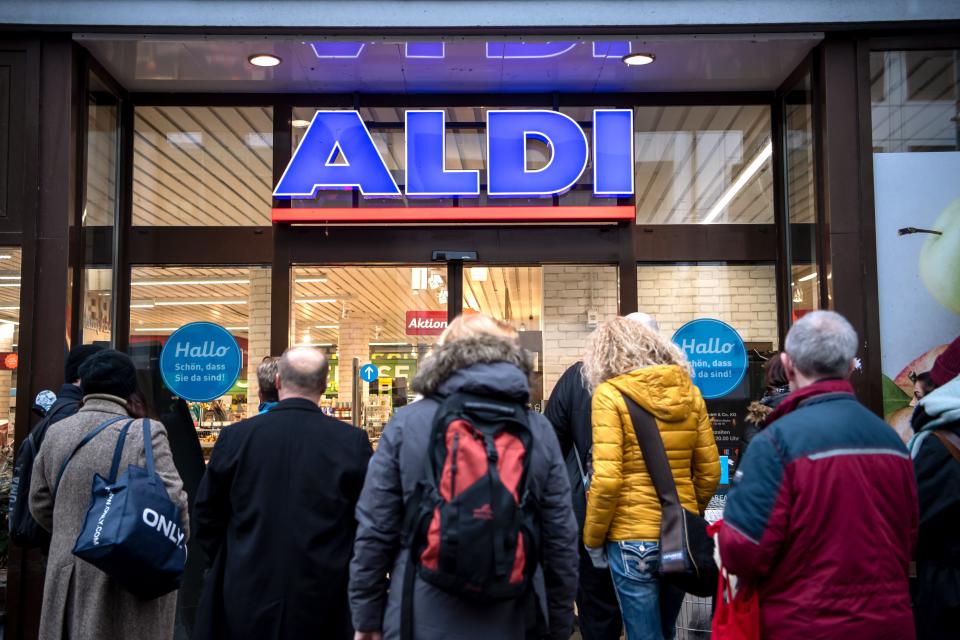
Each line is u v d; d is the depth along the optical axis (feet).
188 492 16.49
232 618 8.00
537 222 18.78
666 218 19.45
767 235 19.35
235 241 19.20
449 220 18.56
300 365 8.73
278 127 19.36
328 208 18.62
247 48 16.76
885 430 6.71
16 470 10.93
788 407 6.97
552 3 16.28
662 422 9.32
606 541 9.47
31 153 15.79
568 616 7.26
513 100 19.44
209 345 19.13
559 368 19.24
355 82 18.72
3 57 15.97
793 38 16.39
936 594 7.76
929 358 15.78
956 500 7.58
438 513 6.27
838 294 15.96
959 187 16.20
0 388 15.48
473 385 6.77
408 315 19.35
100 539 8.36
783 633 6.40
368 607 7.00
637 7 16.25
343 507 8.27
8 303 15.60
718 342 18.98
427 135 18.63
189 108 19.43
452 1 16.26
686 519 8.93
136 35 16.06
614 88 19.27
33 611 14.93
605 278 19.36
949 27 16.06
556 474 7.06
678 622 12.55
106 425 9.48
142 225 19.17
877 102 16.40
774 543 6.40
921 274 15.97
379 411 19.34
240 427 8.54
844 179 16.20
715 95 19.56
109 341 18.26
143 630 9.30
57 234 15.70
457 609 6.51
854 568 6.27
